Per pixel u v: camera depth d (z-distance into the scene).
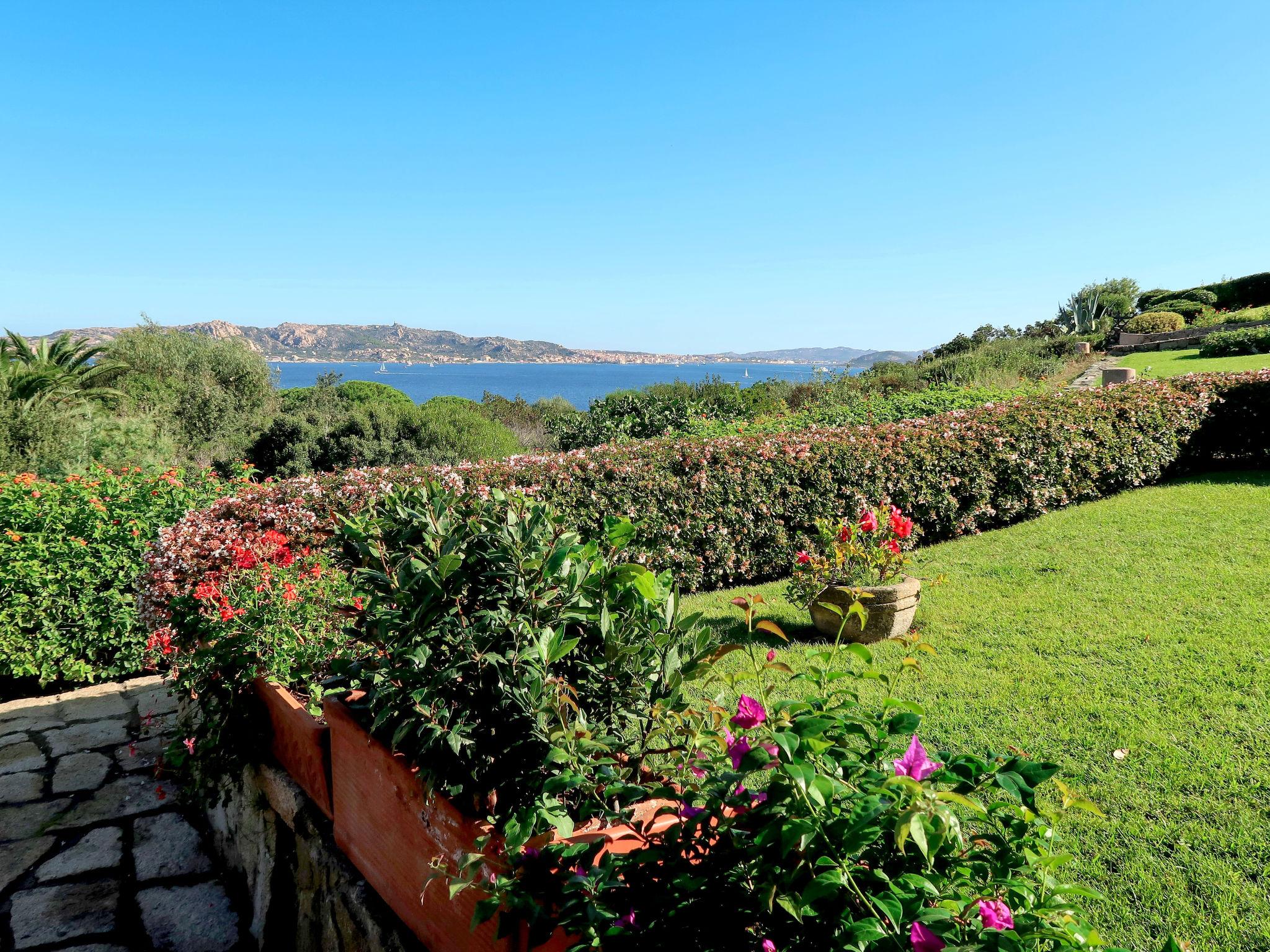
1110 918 2.28
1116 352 24.91
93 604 6.00
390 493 2.19
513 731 1.76
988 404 9.18
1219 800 2.81
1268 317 24.25
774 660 1.64
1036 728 3.44
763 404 16.09
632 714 1.78
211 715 3.29
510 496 2.12
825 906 1.07
